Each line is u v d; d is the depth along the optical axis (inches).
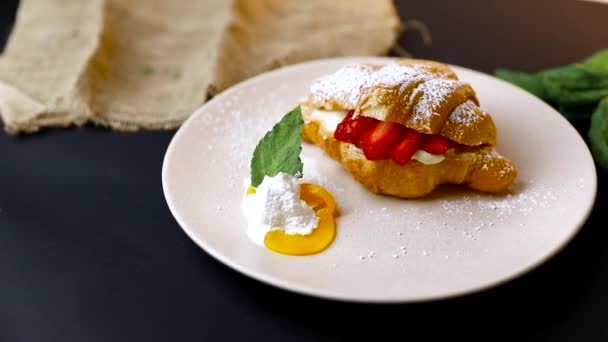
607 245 23.6
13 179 26.4
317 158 26.4
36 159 27.2
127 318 22.0
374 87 24.7
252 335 21.6
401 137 24.5
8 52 31.8
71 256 23.7
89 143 27.8
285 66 31.1
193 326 21.8
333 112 26.2
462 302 22.2
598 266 23.0
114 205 25.3
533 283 22.6
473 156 24.5
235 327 21.8
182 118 28.6
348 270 22.4
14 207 25.3
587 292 22.4
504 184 24.4
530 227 23.4
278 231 23.2
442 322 21.7
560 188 24.4
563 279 22.7
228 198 24.7
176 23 33.5
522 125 26.6
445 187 25.1
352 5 34.2
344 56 31.4
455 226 23.7
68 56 31.5
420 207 24.5
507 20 33.8
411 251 23.0
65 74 30.6
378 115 24.4
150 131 28.3
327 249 23.1
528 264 22.0
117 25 32.9
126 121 28.6
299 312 22.1
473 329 21.6
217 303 22.4
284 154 23.9
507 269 21.9
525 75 29.1
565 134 26.0
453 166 24.6
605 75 27.6
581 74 27.7
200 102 29.2
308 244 23.0
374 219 24.1
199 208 24.1
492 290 22.4
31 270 23.4
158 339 21.5
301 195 24.4
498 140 26.2
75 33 32.8
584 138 27.2
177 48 32.2
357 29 32.8
